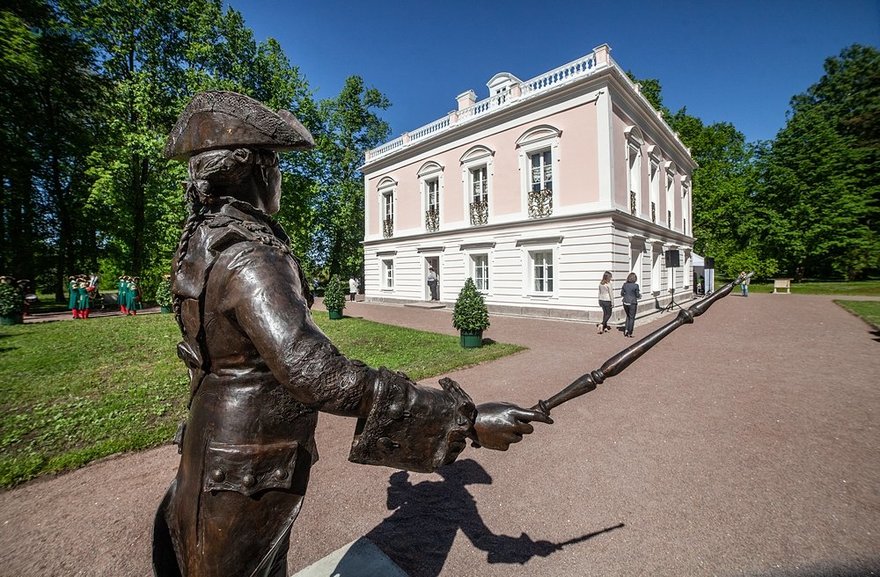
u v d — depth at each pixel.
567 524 2.65
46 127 18.98
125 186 19.14
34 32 17.48
